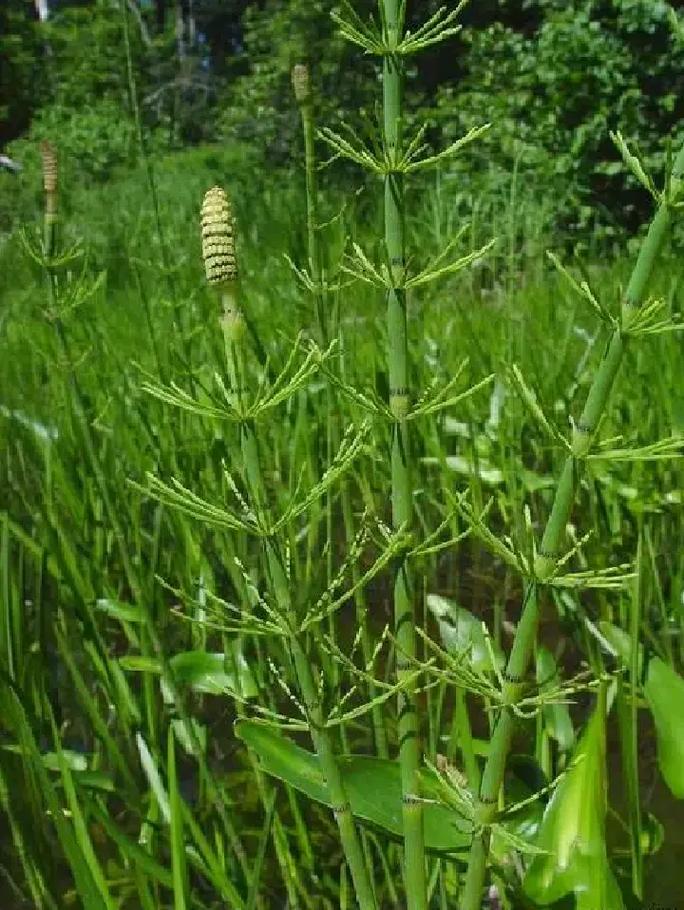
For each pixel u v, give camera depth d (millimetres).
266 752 271
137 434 572
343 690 432
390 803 263
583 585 198
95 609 418
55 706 431
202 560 452
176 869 268
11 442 574
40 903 331
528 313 672
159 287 762
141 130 505
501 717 212
